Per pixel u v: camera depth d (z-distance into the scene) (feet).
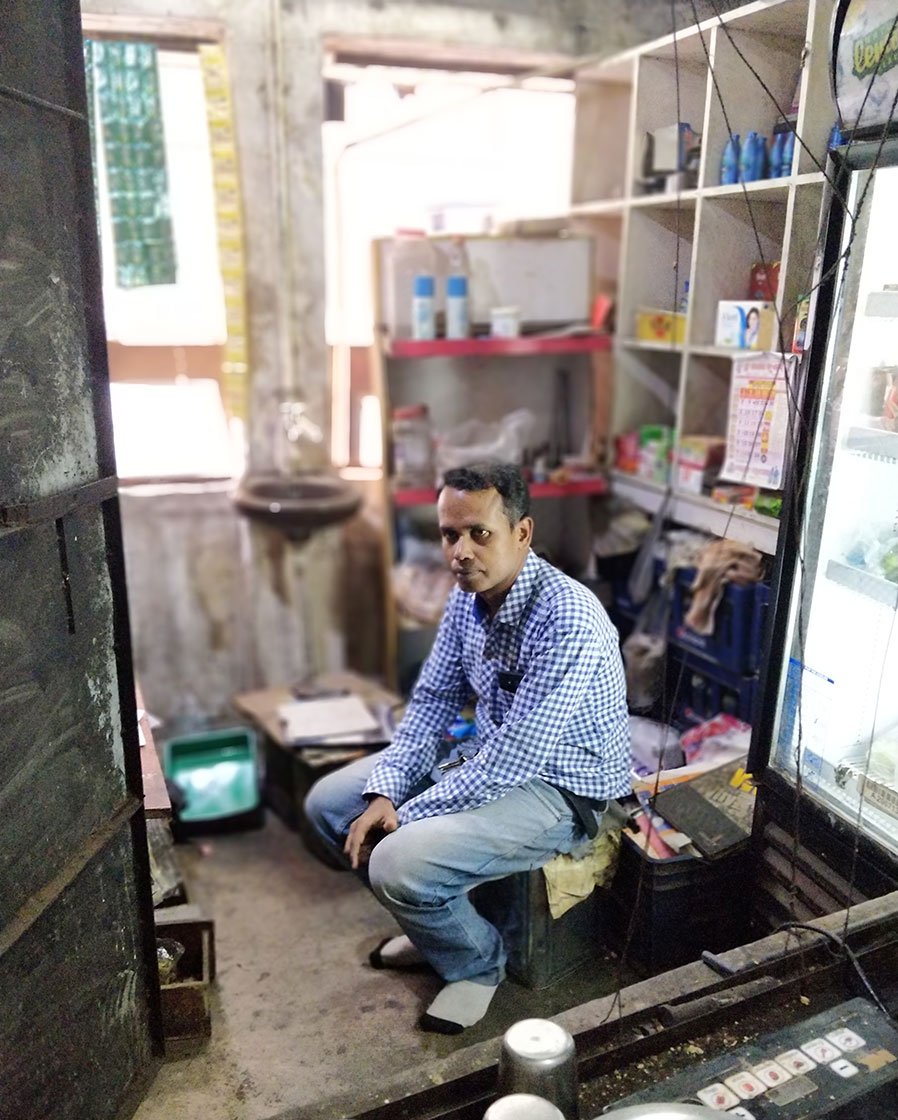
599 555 10.51
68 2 4.71
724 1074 4.96
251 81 10.21
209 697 12.13
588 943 7.11
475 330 11.09
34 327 4.57
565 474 11.08
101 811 5.36
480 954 6.63
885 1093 4.87
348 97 11.19
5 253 4.31
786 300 6.44
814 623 6.29
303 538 10.77
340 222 11.35
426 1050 6.48
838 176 5.59
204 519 11.51
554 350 10.87
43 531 4.70
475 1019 6.56
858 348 5.87
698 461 9.38
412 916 6.31
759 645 7.60
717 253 7.36
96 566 5.24
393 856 6.21
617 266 11.83
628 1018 5.21
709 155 7.00
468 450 11.23
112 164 9.88
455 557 6.33
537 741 6.21
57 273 4.75
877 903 5.84
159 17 9.48
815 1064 5.02
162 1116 5.93
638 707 8.26
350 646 12.73
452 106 10.31
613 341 11.05
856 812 6.06
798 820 6.34
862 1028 5.24
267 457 11.55
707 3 6.68
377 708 10.43
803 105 6.14
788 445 6.21
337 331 11.94
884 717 5.93
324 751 9.39
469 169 12.00
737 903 6.92
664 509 9.91
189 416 11.53
